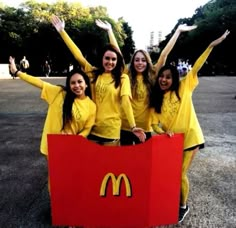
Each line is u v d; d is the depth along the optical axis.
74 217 2.43
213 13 32.41
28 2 34.09
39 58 33.66
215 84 16.28
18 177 3.75
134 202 2.38
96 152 2.28
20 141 5.31
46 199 3.16
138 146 2.27
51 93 2.56
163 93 2.64
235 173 3.88
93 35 34.06
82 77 2.50
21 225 2.67
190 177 3.75
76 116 2.51
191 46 35.72
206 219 2.77
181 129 2.59
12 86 15.34
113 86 2.61
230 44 30.50
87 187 2.36
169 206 2.46
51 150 2.29
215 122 6.69
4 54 32.69
